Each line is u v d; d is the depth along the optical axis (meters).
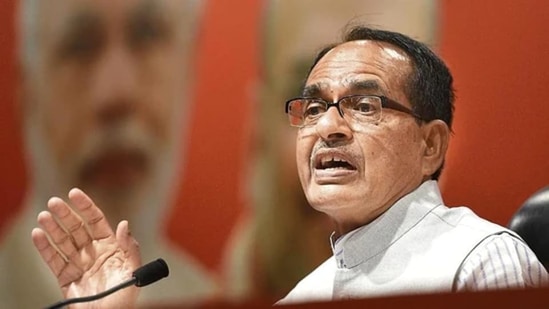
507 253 4.17
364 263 4.60
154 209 7.40
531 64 6.47
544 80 6.44
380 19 6.64
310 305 2.32
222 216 7.16
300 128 4.65
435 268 4.32
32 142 7.76
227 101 7.26
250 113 7.19
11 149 7.70
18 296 7.68
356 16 6.68
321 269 4.93
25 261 7.66
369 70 4.62
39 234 4.34
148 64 7.48
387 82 4.59
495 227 4.37
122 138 7.57
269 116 7.09
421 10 6.53
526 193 6.37
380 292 4.42
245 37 7.13
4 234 7.70
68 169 7.69
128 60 7.58
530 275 4.13
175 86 7.40
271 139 7.09
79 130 7.66
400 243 4.53
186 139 7.36
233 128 7.23
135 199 7.50
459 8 6.52
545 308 2.30
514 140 6.44
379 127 4.53
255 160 7.14
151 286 7.10
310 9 6.88
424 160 4.70
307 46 6.91
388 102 4.56
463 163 6.38
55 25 7.74
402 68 4.65
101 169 7.60
